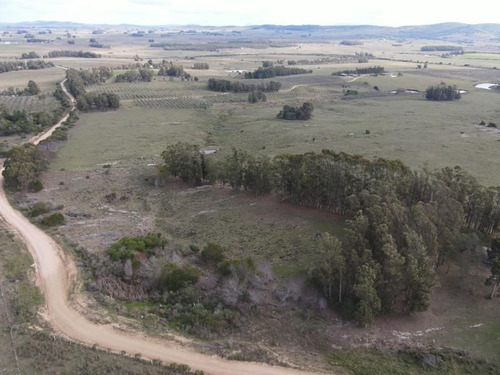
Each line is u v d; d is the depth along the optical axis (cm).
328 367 4475
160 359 4472
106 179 10700
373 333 4981
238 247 7056
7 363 4244
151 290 5869
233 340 4859
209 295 5634
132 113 19825
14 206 8788
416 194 7400
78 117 18688
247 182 9319
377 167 7944
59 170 11519
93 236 7369
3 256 6512
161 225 8069
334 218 8044
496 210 6731
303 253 6769
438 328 5062
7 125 15150
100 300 5494
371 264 5269
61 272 6156
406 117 18500
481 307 5441
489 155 12688
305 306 5456
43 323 4981
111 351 4556
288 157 8812
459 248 5984
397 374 4403
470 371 4447
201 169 10112
